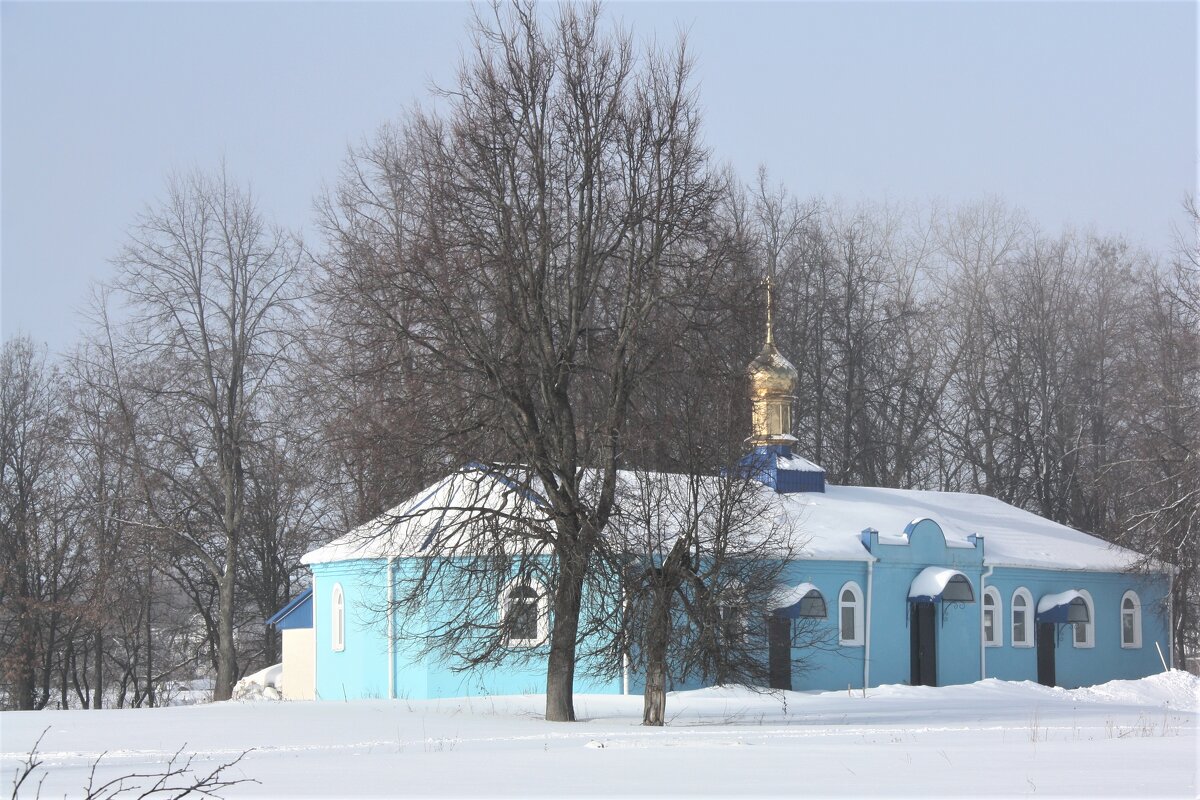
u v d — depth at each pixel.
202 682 94.94
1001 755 28.50
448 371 42.06
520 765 27.77
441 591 46.09
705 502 41.12
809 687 60.38
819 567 61.78
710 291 43.28
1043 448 95.00
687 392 42.19
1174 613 75.88
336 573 61.94
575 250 43.94
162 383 72.56
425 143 45.91
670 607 40.47
